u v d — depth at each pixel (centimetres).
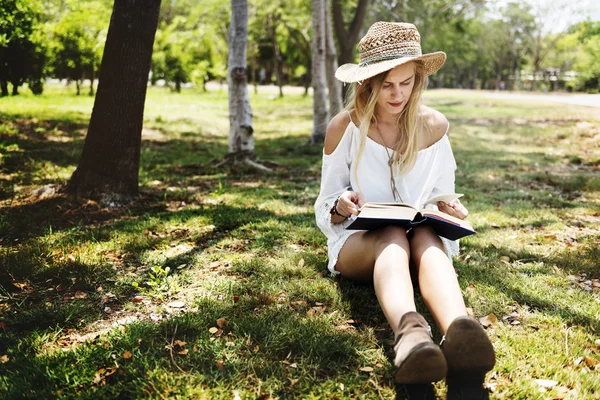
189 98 2628
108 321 289
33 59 1745
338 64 1319
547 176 739
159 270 328
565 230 470
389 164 293
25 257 371
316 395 221
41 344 260
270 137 1358
